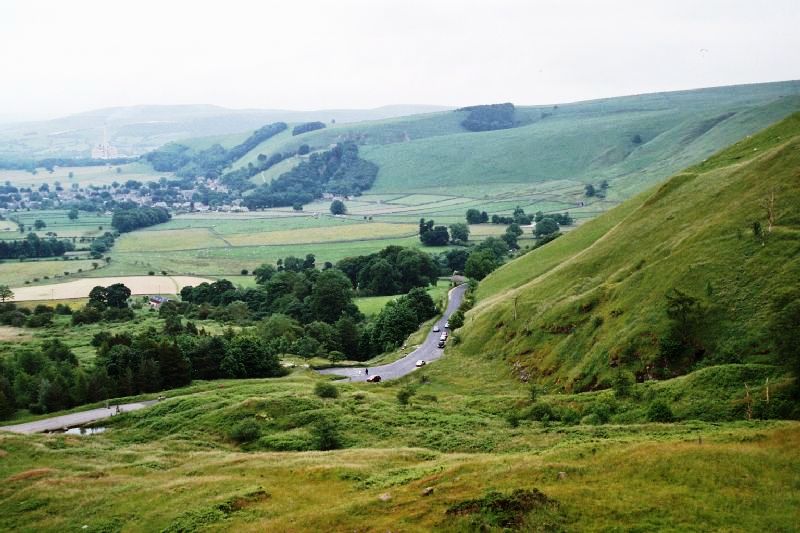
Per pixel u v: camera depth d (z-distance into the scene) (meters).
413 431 76.56
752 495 39.84
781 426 51.94
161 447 80.44
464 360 127.31
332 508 47.53
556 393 90.69
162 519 51.34
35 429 100.88
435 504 44.31
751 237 88.00
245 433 82.12
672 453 46.69
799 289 73.38
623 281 103.94
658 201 128.25
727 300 80.06
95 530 51.97
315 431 78.44
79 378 122.38
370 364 154.38
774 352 67.69
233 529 46.66
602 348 90.75
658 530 37.00
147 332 168.88
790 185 93.81
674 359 79.31
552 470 47.12
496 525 39.22
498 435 69.38
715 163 137.25
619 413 70.56
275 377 144.25
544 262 166.12
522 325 121.62
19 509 58.16
